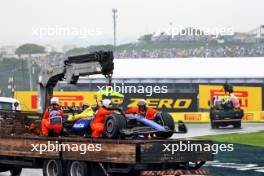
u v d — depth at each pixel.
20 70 179.38
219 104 102.88
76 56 47.62
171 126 43.88
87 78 143.75
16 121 50.97
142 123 43.34
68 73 48.38
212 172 51.75
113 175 41.75
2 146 48.22
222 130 98.00
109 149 40.00
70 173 43.03
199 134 90.38
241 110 101.94
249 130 97.19
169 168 42.25
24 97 122.25
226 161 60.47
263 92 125.50
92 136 43.25
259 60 155.38
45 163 44.94
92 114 46.66
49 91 51.25
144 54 180.25
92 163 42.00
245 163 58.72
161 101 128.75
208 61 156.75
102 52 45.53
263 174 50.31
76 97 118.31
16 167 50.56
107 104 43.31
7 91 169.62
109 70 45.88
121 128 41.41
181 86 150.50
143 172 39.75
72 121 47.41
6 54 185.62
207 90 126.50
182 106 127.88
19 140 46.66
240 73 151.25
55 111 46.16
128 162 38.69
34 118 51.56
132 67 151.62
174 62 155.25
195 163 42.81
